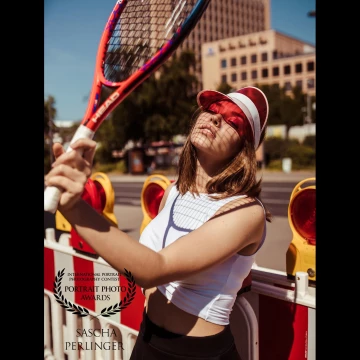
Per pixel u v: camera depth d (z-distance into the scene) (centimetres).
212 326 120
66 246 237
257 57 6031
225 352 120
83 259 219
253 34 6075
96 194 215
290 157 2753
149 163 3212
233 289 121
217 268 118
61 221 254
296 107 3822
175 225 133
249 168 127
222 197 125
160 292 128
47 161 838
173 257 102
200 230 109
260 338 154
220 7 8069
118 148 3344
